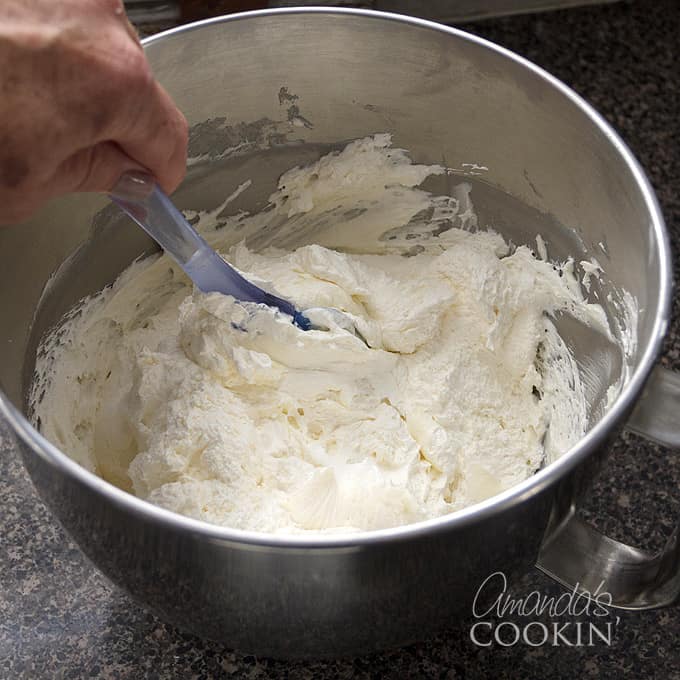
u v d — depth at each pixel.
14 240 0.76
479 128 0.88
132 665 0.79
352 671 0.80
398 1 1.25
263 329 0.86
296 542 0.54
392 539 0.55
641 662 0.80
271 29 0.82
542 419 0.92
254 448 0.84
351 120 0.91
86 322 0.89
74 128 0.59
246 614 0.63
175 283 0.97
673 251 1.08
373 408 0.90
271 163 0.94
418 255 1.01
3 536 0.87
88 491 0.57
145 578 0.64
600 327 0.85
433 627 0.69
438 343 0.94
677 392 0.68
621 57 1.25
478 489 0.87
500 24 1.28
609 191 0.78
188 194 0.93
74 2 0.59
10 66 0.56
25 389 0.78
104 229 0.87
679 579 0.75
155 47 0.79
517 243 0.95
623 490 0.91
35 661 0.79
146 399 0.86
